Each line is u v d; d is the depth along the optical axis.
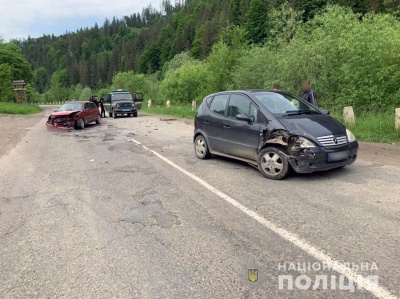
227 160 7.71
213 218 4.25
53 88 116.31
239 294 2.68
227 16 74.06
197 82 35.28
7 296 2.80
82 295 2.76
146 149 9.80
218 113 7.34
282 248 3.40
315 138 5.46
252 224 4.01
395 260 3.09
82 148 10.52
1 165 8.19
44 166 7.91
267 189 5.32
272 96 6.71
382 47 12.27
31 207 4.96
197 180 6.05
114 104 24.38
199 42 81.06
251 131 6.29
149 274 3.03
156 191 5.50
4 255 3.51
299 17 16.23
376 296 2.61
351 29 13.35
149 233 3.89
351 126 10.71
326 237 3.58
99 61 150.38
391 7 25.27
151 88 55.12
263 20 49.12
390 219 3.96
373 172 6.09
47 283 2.96
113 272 3.09
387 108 12.60
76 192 5.64
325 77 14.05
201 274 3.00
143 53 114.56
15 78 54.62
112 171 7.11
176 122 19.17
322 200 4.70
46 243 3.74
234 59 24.58
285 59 14.91
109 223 4.23
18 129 17.61
